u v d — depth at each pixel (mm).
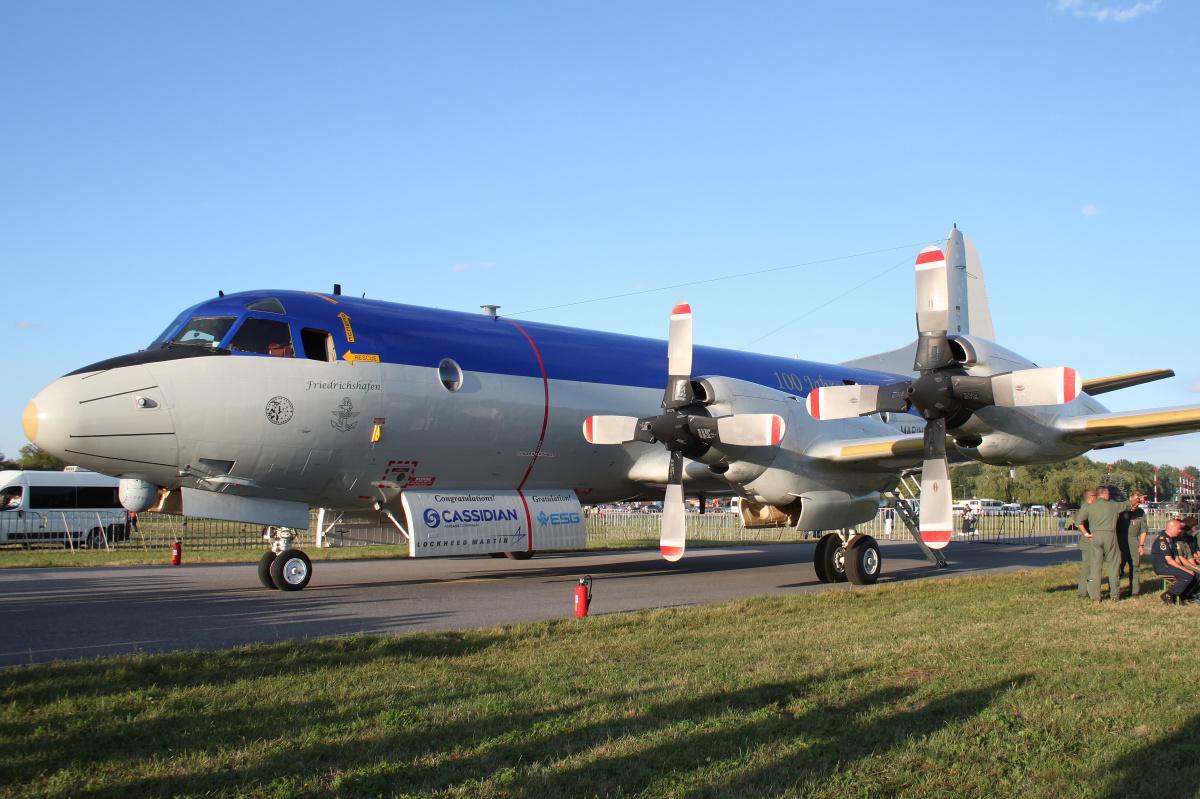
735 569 16859
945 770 4578
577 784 4371
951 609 9844
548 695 5926
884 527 35281
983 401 9930
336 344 11688
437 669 6750
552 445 13594
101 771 4480
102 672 6508
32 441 10438
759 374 17047
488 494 13477
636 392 14695
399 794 4230
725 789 4324
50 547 29953
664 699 5832
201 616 9797
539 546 13625
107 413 10336
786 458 12078
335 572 16000
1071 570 13906
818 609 9953
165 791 4238
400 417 11992
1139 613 9461
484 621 9500
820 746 4922
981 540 28906
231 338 11203
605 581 14156
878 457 11695
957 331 15906
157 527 38312
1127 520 11078
